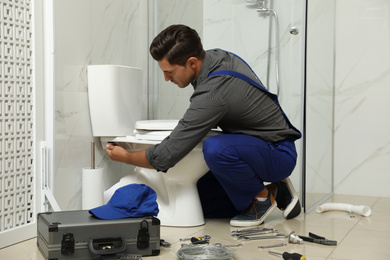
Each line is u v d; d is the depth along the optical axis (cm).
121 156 209
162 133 218
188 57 202
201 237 195
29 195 200
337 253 175
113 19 259
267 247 182
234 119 208
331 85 310
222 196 238
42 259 169
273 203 226
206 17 296
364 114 310
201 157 212
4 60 186
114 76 238
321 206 255
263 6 279
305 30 247
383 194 308
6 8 187
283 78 272
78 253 165
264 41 280
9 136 188
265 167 212
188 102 296
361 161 312
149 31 296
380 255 172
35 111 202
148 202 181
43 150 206
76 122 231
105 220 171
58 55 216
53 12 209
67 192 225
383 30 304
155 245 174
